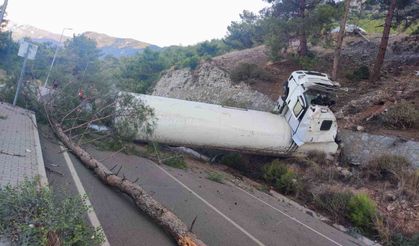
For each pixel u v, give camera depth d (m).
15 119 12.02
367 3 24.47
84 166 9.47
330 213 11.87
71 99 12.48
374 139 15.41
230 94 25.50
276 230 8.55
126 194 7.88
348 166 15.12
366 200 11.24
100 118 11.77
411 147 13.90
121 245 5.58
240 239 7.27
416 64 22.80
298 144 14.66
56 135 11.69
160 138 13.72
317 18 21.78
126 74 40.09
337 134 16.19
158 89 34.62
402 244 9.73
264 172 15.04
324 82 14.85
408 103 16.81
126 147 12.60
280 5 24.75
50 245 4.08
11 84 15.23
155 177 10.51
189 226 7.20
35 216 4.21
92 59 56.31
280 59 25.70
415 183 11.87
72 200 4.81
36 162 7.73
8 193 4.46
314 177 13.89
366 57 26.23
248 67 25.83
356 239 10.09
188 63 32.75
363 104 18.69
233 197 10.70
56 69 14.95
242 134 14.40
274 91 22.97
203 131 14.02
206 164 15.66
